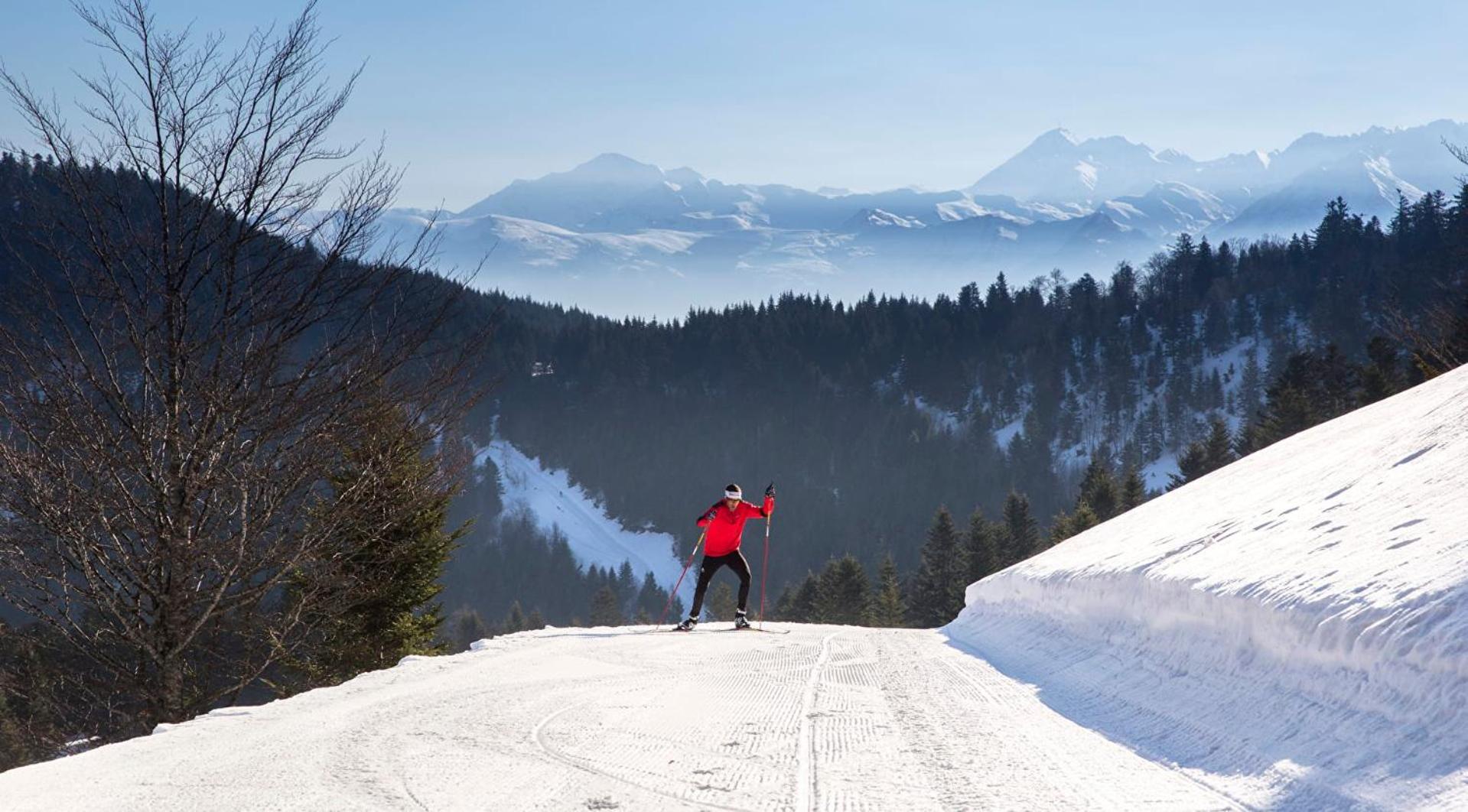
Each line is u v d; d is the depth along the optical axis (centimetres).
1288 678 401
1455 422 657
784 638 982
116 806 323
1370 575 402
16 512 1016
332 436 1146
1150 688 502
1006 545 7019
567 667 718
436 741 432
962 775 363
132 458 1084
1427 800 269
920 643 943
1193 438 17338
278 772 371
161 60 1070
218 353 1112
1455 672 304
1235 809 315
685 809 318
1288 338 18462
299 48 1123
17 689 1170
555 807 320
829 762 387
